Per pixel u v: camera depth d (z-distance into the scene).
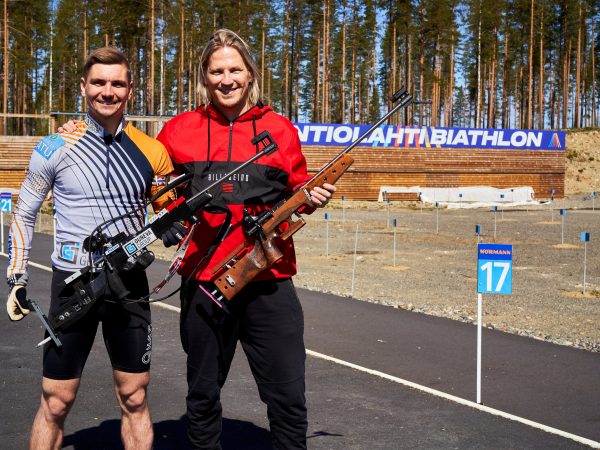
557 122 95.25
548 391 6.44
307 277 15.16
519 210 43.53
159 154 3.81
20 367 6.88
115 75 3.61
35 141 42.31
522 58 83.31
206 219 3.71
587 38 91.56
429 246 22.91
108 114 3.63
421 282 14.87
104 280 3.54
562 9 82.31
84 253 3.61
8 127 72.44
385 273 16.31
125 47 58.75
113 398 5.92
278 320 3.68
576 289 14.37
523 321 10.48
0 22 56.53
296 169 3.91
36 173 3.61
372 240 24.73
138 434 3.78
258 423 5.36
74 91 73.62
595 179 64.12
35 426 3.66
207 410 3.77
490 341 8.55
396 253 20.77
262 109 3.84
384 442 4.99
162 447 4.80
